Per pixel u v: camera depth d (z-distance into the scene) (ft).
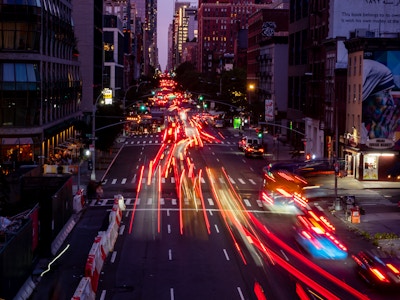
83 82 398.83
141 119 434.71
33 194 136.56
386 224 151.53
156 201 181.57
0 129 229.86
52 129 254.06
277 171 201.87
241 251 122.42
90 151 221.05
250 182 220.43
